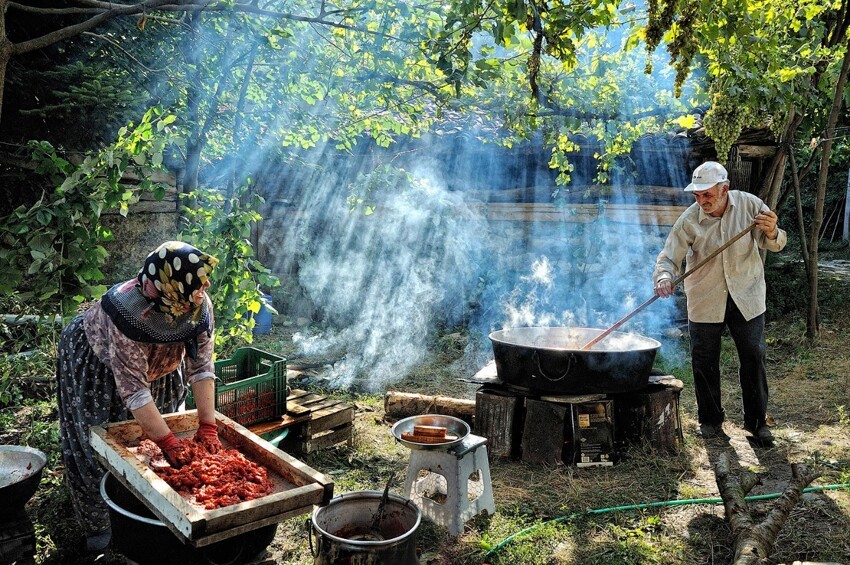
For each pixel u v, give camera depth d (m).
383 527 2.98
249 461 2.71
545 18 3.85
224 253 4.24
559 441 4.39
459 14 3.97
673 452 4.58
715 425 4.92
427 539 3.43
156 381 3.17
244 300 4.46
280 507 2.30
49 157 3.75
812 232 7.61
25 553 2.93
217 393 3.91
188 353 2.92
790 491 3.50
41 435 4.31
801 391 5.93
